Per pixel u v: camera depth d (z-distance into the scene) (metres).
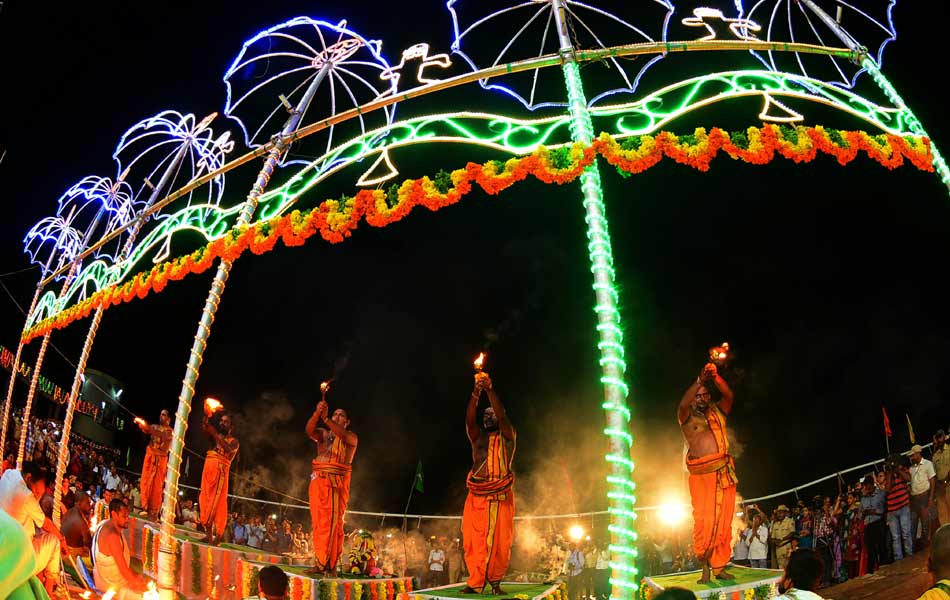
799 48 8.47
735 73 8.20
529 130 7.95
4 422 13.34
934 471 11.16
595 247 6.99
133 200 11.68
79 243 12.75
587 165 7.30
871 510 11.78
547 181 7.36
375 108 8.70
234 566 11.02
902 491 11.38
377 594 9.55
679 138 7.61
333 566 9.68
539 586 8.41
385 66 9.02
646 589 7.58
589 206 7.18
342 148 8.79
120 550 7.82
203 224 9.88
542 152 7.43
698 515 7.54
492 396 8.19
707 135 7.68
